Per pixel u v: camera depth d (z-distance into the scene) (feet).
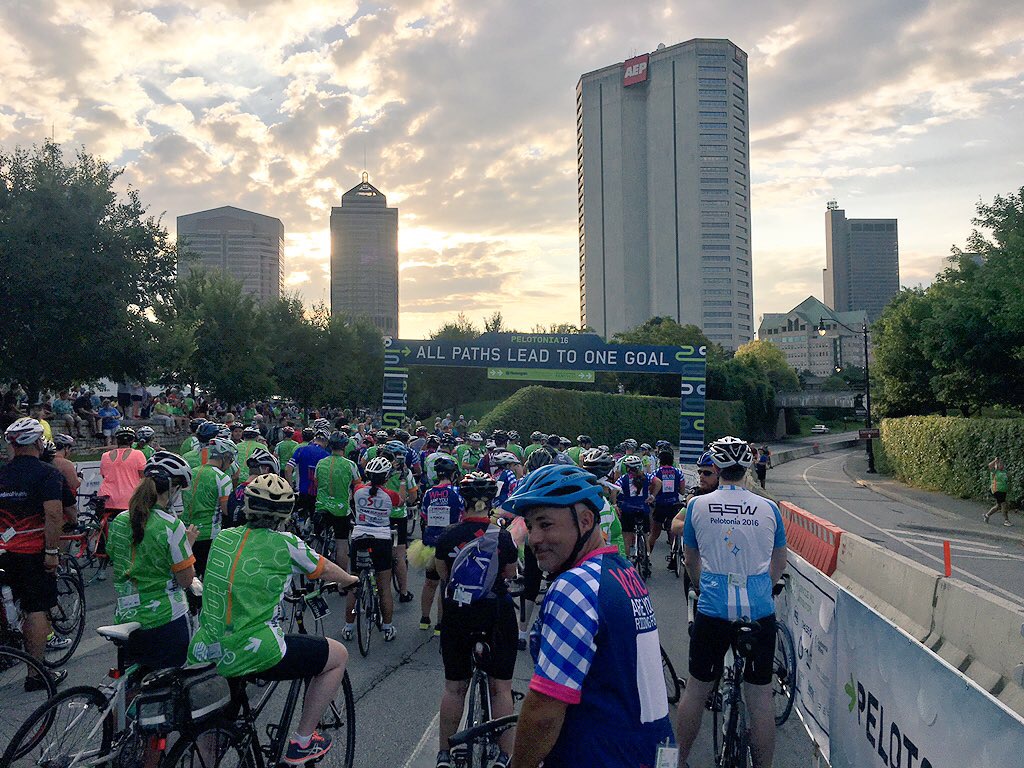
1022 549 62.08
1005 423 91.66
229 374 124.36
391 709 18.76
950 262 113.70
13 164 69.92
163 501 13.96
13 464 19.44
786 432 327.47
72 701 12.54
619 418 173.47
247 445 33.94
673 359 92.43
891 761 11.82
